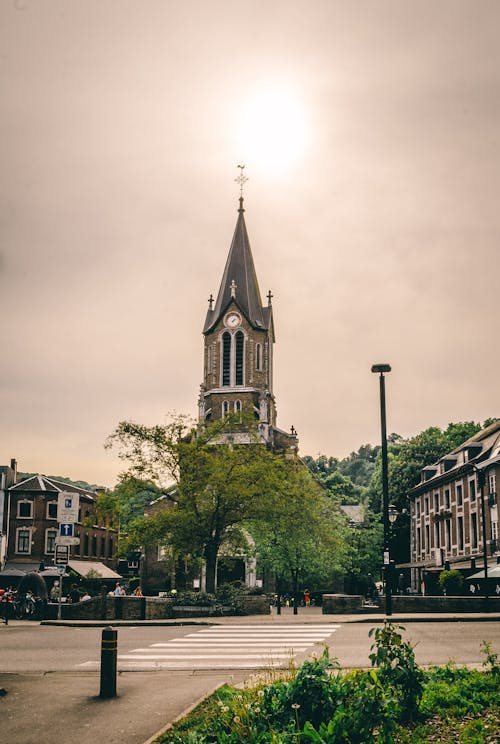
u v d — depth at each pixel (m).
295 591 43.41
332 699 9.00
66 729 10.47
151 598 32.22
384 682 9.90
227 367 81.25
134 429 40.59
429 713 10.02
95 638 23.92
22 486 69.00
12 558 67.69
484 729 9.03
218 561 47.97
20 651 20.72
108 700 12.54
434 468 69.44
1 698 12.76
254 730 8.49
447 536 62.31
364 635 23.06
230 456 41.47
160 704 12.16
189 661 18.12
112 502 40.69
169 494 42.88
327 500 65.44
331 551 54.00
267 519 41.31
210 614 32.50
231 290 82.19
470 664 15.83
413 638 21.52
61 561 30.52
